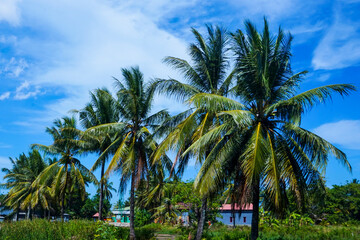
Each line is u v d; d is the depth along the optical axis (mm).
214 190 15219
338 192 47906
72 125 29609
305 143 14367
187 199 29312
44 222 20594
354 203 46344
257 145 13312
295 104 14133
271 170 13336
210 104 14047
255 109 15633
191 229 25641
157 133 19656
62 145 29156
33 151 40094
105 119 26188
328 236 19078
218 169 14266
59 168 29609
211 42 19016
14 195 44562
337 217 41906
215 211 29547
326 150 13688
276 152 14516
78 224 19750
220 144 14820
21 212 61656
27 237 16516
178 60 18891
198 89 19203
